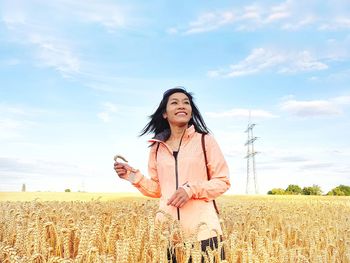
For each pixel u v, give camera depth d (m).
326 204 6.20
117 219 2.20
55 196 10.16
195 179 1.84
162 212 1.74
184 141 1.89
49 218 2.48
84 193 11.65
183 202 1.71
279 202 6.65
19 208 2.77
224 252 1.74
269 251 1.95
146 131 2.09
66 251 1.75
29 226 1.80
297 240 2.77
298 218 3.92
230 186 1.86
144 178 2.03
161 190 1.92
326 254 2.07
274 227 3.29
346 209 5.74
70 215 2.47
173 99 1.91
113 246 1.80
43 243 1.65
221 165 1.84
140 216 2.30
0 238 2.22
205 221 1.76
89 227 1.89
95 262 1.48
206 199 1.79
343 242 2.57
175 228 1.68
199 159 1.84
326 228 3.20
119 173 2.03
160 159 1.92
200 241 1.64
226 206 4.91
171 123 1.94
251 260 1.64
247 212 3.66
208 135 1.89
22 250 1.68
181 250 1.66
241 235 2.35
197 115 2.01
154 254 1.55
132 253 1.59
